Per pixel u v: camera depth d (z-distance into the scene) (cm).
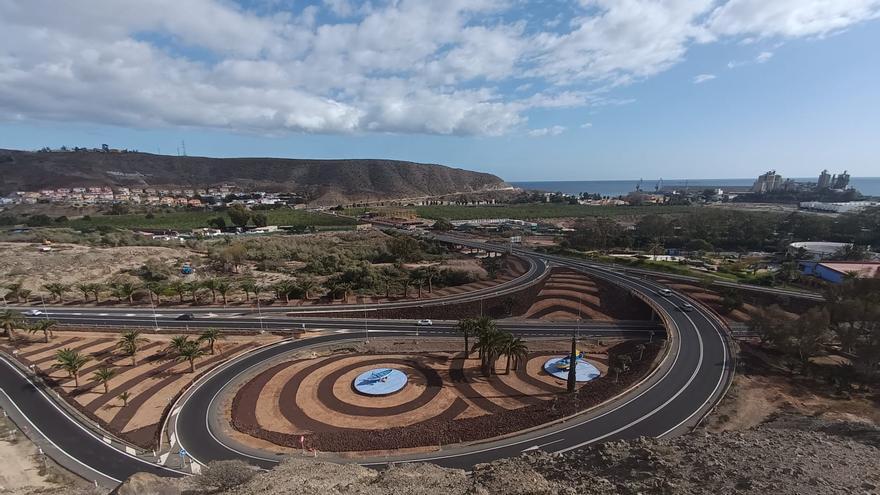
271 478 3117
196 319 10012
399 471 3288
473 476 3256
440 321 10262
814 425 4581
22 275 12181
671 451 3666
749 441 3809
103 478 4722
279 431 5759
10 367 7294
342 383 7138
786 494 2683
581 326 10069
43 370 7181
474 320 7869
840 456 3344
